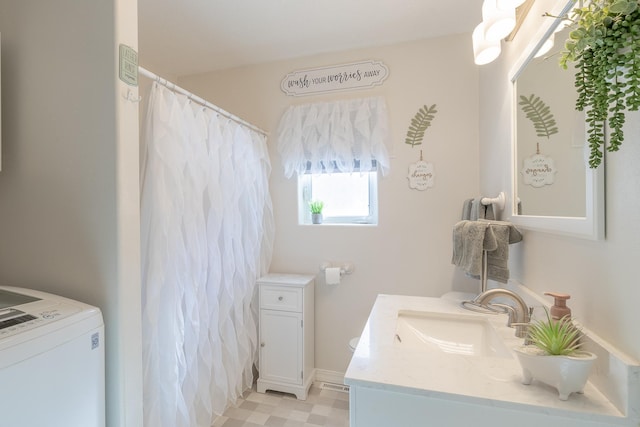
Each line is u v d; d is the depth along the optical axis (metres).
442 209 1.99
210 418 1.62
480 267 1.29
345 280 2.16
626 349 0.67
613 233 0.71
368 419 0.81
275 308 2.03
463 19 1.81
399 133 2.06
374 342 1.03
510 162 1.36
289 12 1.73
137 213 1.03
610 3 0.59
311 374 2.13
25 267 1.08
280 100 2.30
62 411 0.78
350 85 2.15
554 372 0.70
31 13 1.04
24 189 1.07
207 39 2.00
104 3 0.96
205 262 1.61
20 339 0.69
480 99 1.89
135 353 1.03
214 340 1.70
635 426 0.63
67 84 1.01
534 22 1.13
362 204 2.23
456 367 0.86
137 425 1.03
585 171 0.79
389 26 1.88
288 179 2.28
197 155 1.56
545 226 1.01
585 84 0.65
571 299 0.90
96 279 0.99
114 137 0.96
